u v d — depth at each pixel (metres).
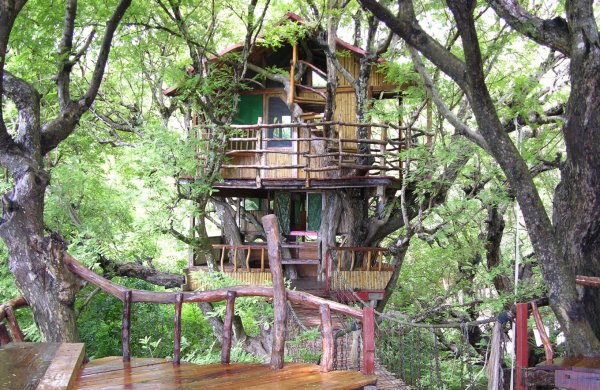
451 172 11.88
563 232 5.94
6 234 5.73
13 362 3.49
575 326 5.18
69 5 6.71
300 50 14.58
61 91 6.71
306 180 13.53
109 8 8.59
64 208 10.70
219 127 10.44
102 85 14.58
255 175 14.23
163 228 10.23
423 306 14.76
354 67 14.64
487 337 11.40
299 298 4.14
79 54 6.87
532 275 11.86
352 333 9.22
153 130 9.77
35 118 6.25
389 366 9.54
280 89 14.54
